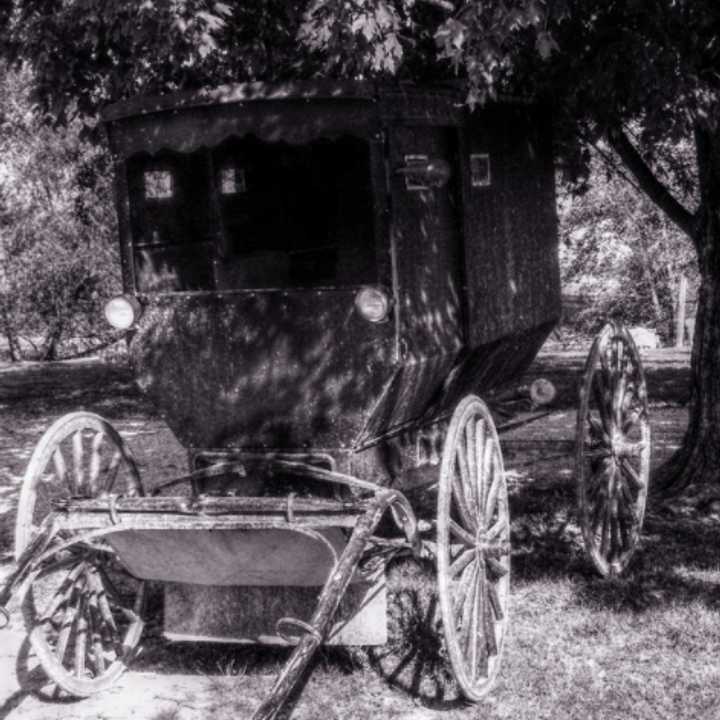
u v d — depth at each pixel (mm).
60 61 7105
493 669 5520
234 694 5582
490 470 5660
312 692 5543
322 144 7301
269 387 5570
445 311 5934
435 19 6516
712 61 7523
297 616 5570
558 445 7184
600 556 6895
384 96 5344
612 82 6926
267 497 5242
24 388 20172
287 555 5238
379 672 5770
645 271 27453
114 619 6371
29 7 7395
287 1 6715
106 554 5855
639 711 5172
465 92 6117
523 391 7492
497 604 5699
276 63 7051
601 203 24719
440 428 6672
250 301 5543
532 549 7758
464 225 6141
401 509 5168
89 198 18344
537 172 7586
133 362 5859
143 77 7172
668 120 6793
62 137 17172
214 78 7066
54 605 5496
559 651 5941
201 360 5688
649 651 5910
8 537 8984
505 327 6754
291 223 7488
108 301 5754
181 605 5719
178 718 5387
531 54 6789
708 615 6348
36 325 21656
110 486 5902
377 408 5434
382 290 5238
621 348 7355
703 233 8789
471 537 5406
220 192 6789
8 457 13289
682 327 27766
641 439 7781
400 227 5461
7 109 17719
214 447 5781
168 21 5812
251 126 5414
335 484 5504
